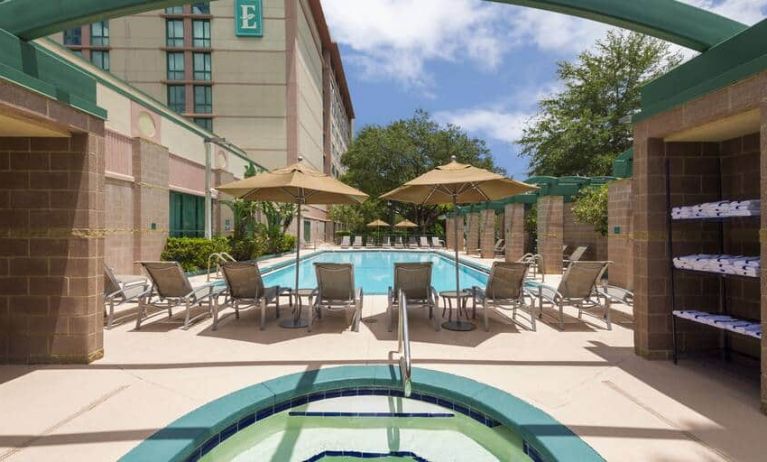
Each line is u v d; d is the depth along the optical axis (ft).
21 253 12.48
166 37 89.56
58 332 12.50
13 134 12.14
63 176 12.42
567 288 18.57
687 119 11.34
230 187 17.94
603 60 73.31
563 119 74.54
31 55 10.48
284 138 91.40
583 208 39.42
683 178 13.05
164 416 9.00
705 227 13.08
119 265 32.73
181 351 13.91
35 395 10.13
